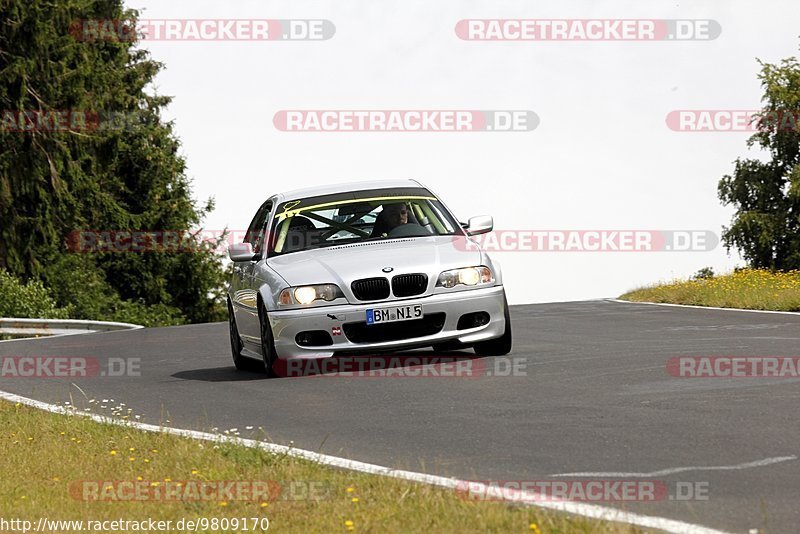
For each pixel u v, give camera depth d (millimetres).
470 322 35094
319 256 36250
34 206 120562
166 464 22328
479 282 35250
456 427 24359
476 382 30750
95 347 53375
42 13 113625
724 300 60844
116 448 24797
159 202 159750
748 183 187250
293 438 24531
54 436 27281
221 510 18125
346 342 34281
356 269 34688
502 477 19281
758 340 37250
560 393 28000
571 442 21812
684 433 21906
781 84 186250
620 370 31500
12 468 23375
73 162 122625
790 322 44156
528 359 35094
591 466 19641
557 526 15250
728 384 27812
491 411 26047
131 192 157250
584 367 32594
